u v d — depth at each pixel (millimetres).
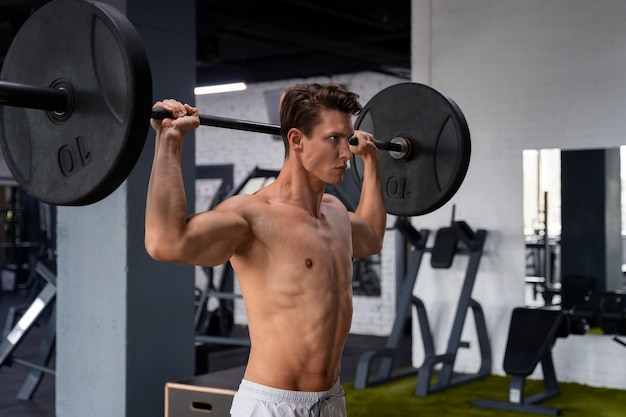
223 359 7156
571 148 5887
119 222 4109
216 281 9609
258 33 6824
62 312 4363
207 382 3475
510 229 6102
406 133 2402
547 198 5992
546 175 6000
